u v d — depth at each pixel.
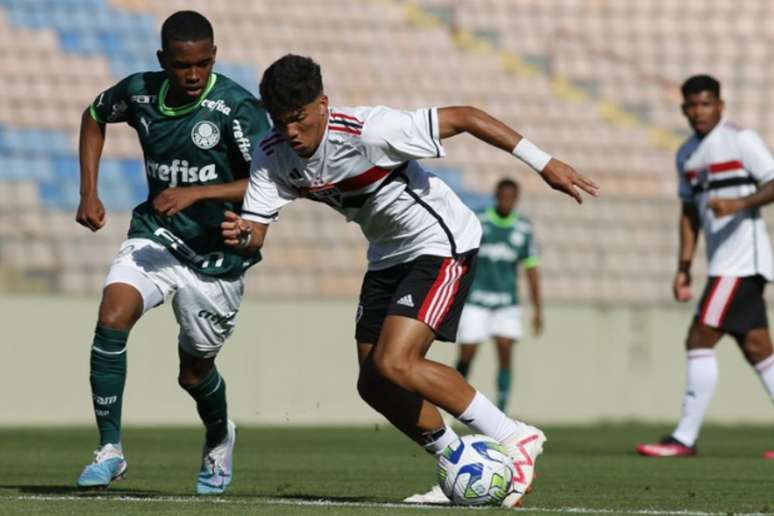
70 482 24.69
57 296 48.91
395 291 19.30
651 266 64.56
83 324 49.31
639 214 65.56
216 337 21.62
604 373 55.94
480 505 18.69
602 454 34.91
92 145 21.28
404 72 71.88
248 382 51.34
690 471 28.42
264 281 57.78
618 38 79.12
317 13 73.19
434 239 19.11
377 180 18.59
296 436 43.84
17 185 57.53
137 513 17.31
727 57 79.56
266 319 51.69
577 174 18.06
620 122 73.56
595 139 71.88
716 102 33.00
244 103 20.59
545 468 29.27
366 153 18.25
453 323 19.20
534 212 64.31
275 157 18.69
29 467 29.17
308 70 17.70
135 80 20.88
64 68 64.38
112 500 19.52
